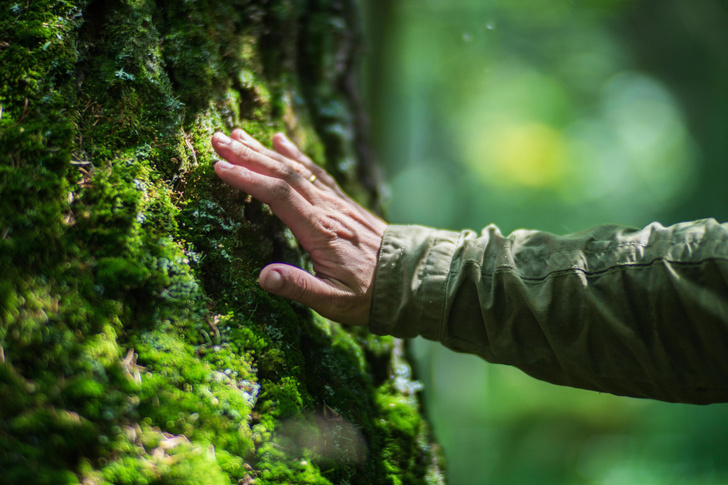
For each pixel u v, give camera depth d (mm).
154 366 861
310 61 1471
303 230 1040
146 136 978
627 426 7945
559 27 11406
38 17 908
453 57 10461
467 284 1011
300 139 1328
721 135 11125
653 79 12531
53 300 806
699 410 6715
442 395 8625
